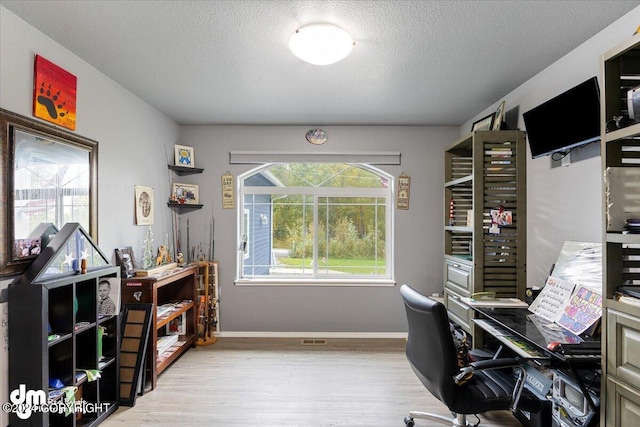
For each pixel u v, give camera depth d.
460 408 1.87
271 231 4.27
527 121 2.54
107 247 2.76
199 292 3.96
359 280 4.16
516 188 2.86
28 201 1.98
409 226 4.13
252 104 3.40
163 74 2.71
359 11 1.87
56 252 2.00
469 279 2.96
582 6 1.82
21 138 1.93
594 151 2.11
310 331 4.13
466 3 1.79
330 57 2.18
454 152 3.70
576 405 1.77
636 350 1.38
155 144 3.56
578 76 2.25
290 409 2.55
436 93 3.09
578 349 1.63
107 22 1.99
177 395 2.75
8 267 1.85
